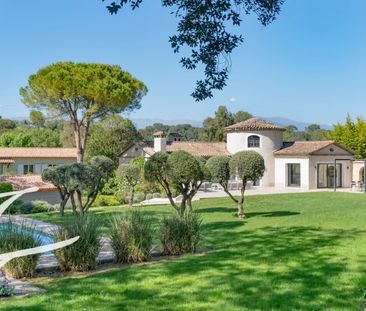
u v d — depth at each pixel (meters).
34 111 37.44
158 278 8.62
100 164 17.56
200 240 12.44
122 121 51.09
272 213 20.83
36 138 64.38
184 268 9.45
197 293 7.59
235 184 38.50
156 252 11.20
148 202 28.28
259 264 9.73
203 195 31.83
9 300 7.26
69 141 59.38
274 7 8.52
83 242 9.55
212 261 10.13
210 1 8.29
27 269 8.92
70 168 15.95
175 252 11.23
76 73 36.06
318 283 8.16
